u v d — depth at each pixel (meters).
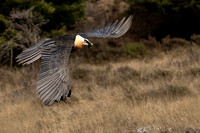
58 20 20.62
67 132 9.45
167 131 9.02
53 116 10.92
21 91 14.65
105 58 24.00
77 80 16.62
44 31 20.11
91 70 18.31
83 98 13.02
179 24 29.92
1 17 18.08
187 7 28.33
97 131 9.25
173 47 24.64
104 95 13.14
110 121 9.93
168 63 18.17
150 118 10.02
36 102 12.65
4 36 18.23
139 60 22.67
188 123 9.52
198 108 10.53
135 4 28.72
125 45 26.08
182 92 12.72
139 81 15.34
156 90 13.07
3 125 10.52
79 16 21.14
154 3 28.45
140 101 12.21
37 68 18.00
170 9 28.84
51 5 20.06
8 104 13.06
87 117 10.68
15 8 18.88
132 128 9.55
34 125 10.35
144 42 26.42
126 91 13.66
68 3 20.64
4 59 19.41
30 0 18.97
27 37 17.95
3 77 17.47
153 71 16.27
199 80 14.21
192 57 18.08
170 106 10.88
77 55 24.19
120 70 17.48
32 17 18.33
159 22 29.38
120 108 11.17
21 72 17.83
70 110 11.59
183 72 15.70
